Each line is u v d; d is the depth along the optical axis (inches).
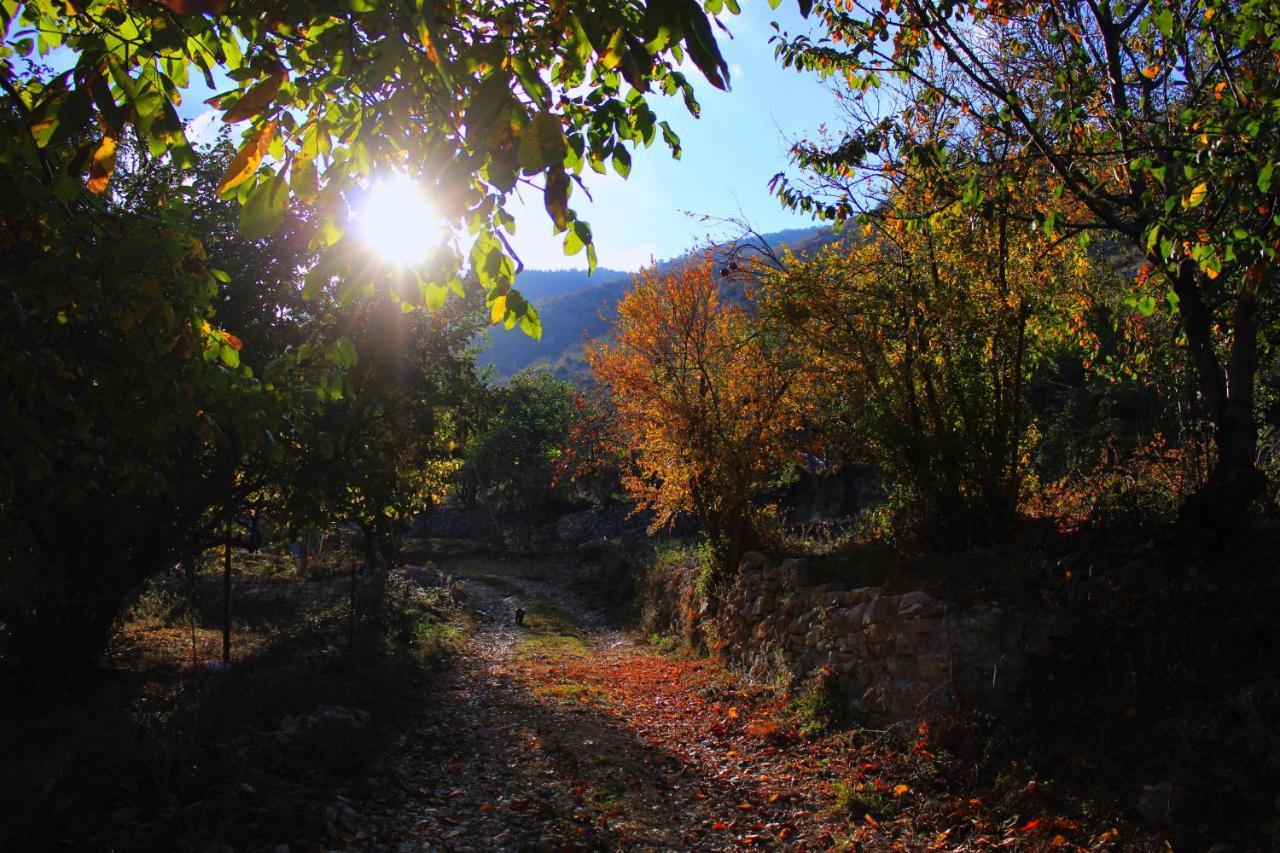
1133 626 252.7
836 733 308.3
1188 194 205.3
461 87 97.2
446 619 770.8
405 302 108.7
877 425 367.2
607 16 90.0
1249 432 273.4
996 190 289.6
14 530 290.8
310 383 211.9
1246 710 202.1
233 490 427.8
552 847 213.0
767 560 490.6
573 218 108.7
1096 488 366.9
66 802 196.9
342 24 99.1
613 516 1713.8
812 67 312.7
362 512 526.0
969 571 322.0
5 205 140.3
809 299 374.9
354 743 275.6
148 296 159.5
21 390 171.0
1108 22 287.3
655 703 420.8
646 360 565.3
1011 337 344.5
